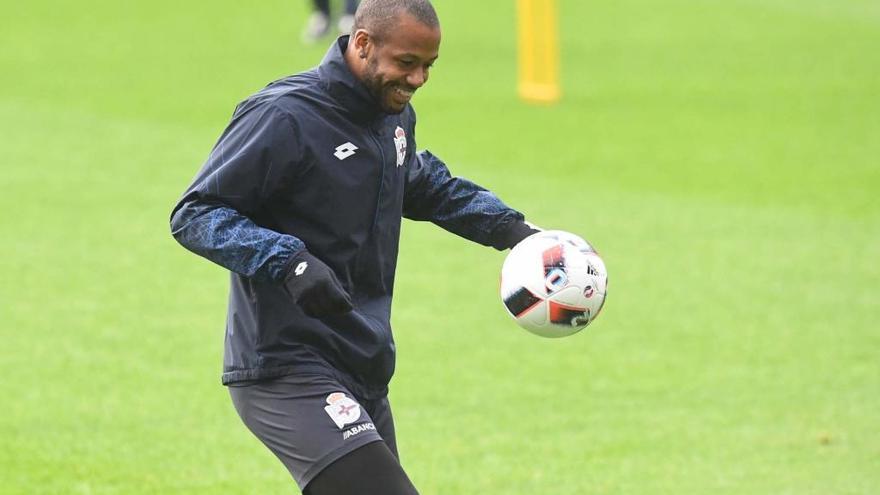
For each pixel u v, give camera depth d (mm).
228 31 85188
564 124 63406
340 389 16188
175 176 52969
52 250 42438
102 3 94688
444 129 62000
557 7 96000
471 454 26406
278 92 16000
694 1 98750
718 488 24578
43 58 76938
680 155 57906
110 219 46469
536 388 30703
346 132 16156
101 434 27188
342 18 79000
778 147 59312
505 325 35688
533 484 24750
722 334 34875
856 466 25719
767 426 28141
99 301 37250
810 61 78688
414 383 30922
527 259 17266
